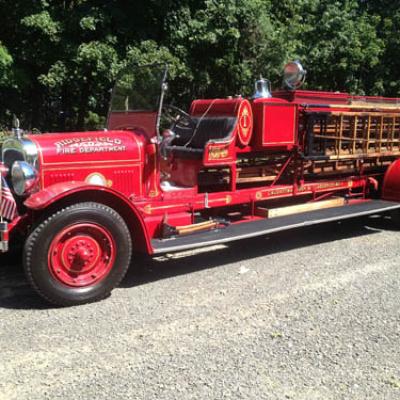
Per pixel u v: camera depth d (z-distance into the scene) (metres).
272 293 4.43
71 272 4.10
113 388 2.92
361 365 3.20
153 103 4.89
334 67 14.20
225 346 3.44
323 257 5.54
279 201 6.29
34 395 2.85
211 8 11.70
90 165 4.60
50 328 3.70
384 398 2.85
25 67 11.39
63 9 10.92
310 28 14.27
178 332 3.65
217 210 5.71
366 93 15.68
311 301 4.24
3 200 4.16
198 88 12.99
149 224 4.87
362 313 4.00
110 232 4.19
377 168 7.22
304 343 3.49
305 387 2.95
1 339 3.51
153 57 10.81
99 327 3.72
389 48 15.82
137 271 5.05
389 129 7.04
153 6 11.57
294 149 6.05
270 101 5.61
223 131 5.49
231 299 4.29
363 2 17.80
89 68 10.95
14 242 4.77
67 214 3.99
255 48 12.80
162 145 4.91
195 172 5.29
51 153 4.41
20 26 10.81
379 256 5.58
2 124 12.46
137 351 3.36
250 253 5.70
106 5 11.09
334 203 6.52
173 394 2.86
